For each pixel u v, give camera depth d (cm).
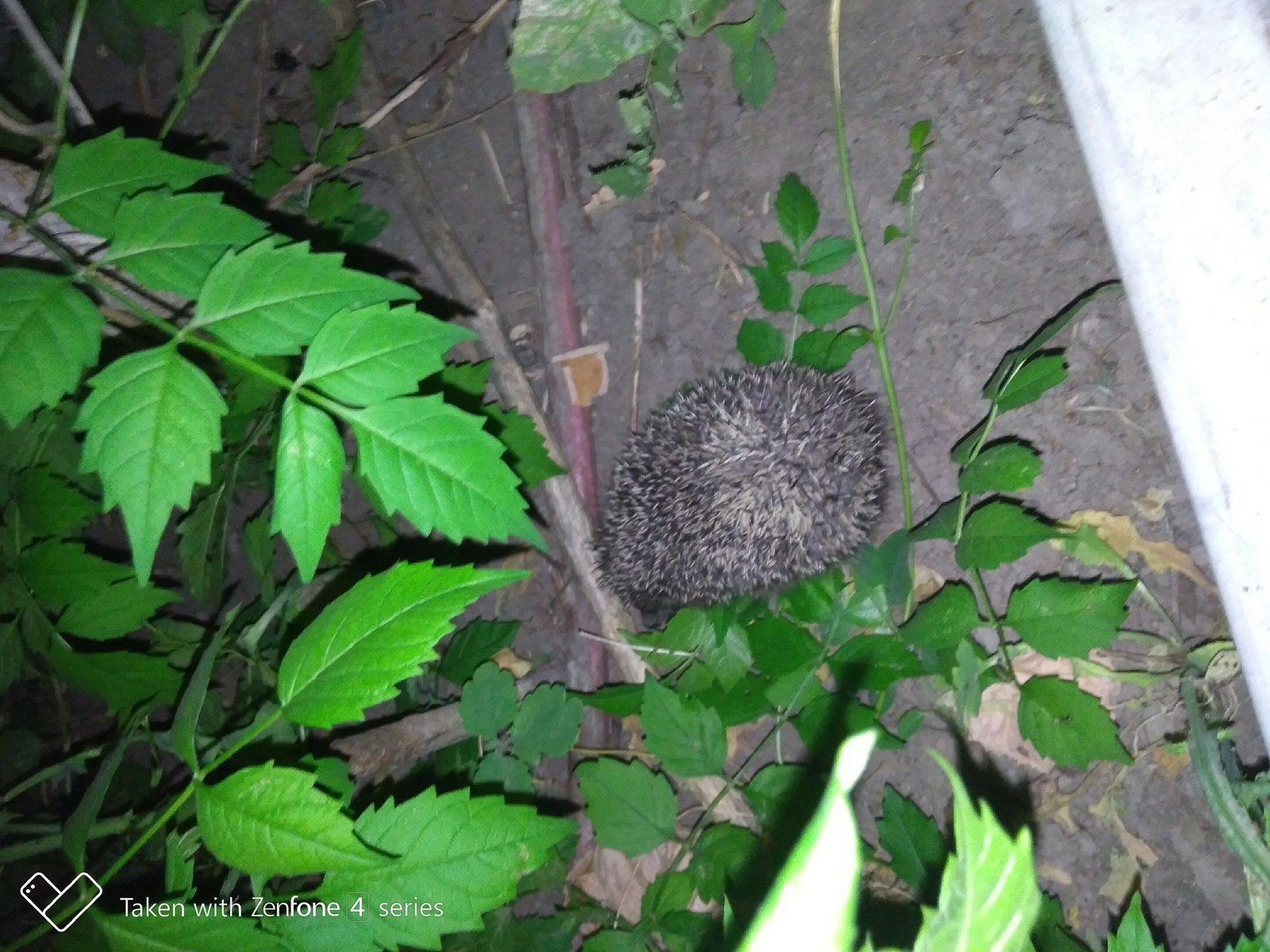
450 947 55
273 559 64
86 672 50
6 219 37
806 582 56
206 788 33
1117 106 43
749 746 60
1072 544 54
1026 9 54
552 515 64
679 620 58
